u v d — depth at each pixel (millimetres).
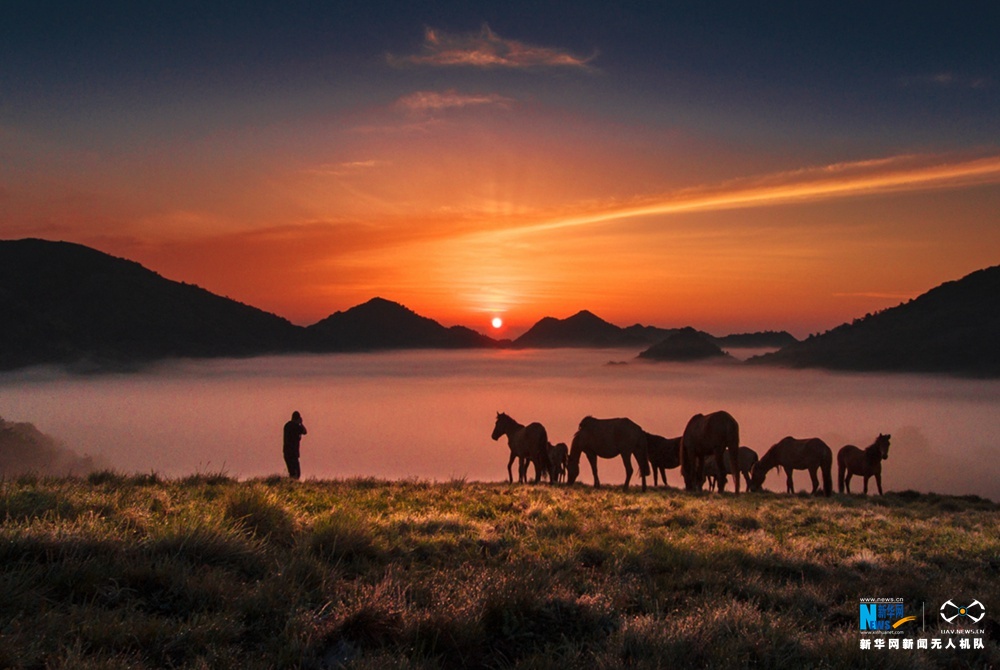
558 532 11609
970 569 10852
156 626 5457
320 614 6168
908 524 15703
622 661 5664
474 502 15367
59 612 5543
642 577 8641
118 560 6531
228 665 5039
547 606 6902
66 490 9781
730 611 6949
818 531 14664
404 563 8445
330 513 10344
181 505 9875
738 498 22641
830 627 7297
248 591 6441
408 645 5785
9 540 6500
